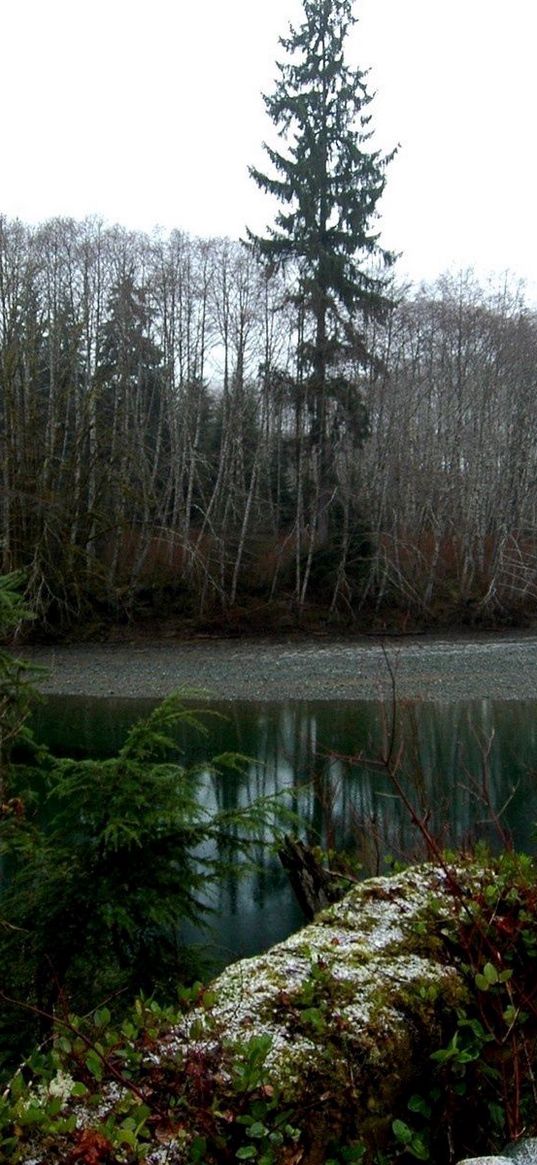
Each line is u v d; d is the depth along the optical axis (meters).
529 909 2.93
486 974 2.51
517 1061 2.47
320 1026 2.31
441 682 22.20
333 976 2.51
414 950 2.73
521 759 13.05
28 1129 1.99
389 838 7.54
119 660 25.33
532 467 37.91
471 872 3.20
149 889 4.30
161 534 32.16
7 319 21.94
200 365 36.28
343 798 9.91
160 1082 2.16
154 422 36.78
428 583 32.69
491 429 35.59
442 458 35.28
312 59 31.98
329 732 16.17
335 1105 2.20
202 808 4.71
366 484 33.72
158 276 36.25
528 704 19.28
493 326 36.59
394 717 4.95
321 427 31.88
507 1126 2.41
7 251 30.11
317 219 31.56
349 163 31.89
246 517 32.00
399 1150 2.34
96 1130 1.97
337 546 33.22
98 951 4.23
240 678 23.25
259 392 35.03
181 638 29.23
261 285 34.78
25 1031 4.02
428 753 13.75
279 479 34.88
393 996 2.50
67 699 20.23
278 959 2.60
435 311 37.06
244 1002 2.40
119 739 14.87
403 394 35.03
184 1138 2.02
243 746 14.69
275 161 31.80
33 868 4.42
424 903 2.95
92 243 37.25
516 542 32.03
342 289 31.30
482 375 36.00
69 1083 2.15
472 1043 2.56
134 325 34.81
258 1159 2.04
